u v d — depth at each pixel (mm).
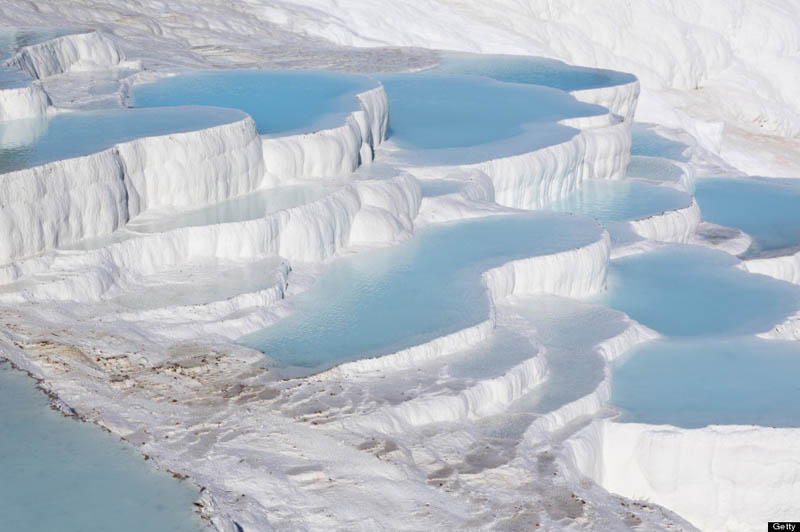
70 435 9406
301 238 15594
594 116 23359
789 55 38812
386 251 16609
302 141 17328
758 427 12570
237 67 25047
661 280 17922
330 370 12344
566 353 14430
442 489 10609
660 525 10977
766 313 16578
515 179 20078
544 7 35500
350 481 10203
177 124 16359
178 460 9773
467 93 25484
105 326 12398
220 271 14461
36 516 8148
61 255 13266
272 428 10836
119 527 8047
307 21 30438
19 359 10969
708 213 23953
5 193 12820
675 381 14109
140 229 14531
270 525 9180
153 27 26625
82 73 21391
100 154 14195
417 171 19234
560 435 12414
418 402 11945
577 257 16609
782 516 12570
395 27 31828
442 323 13961
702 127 32469
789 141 35844
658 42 36500
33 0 25453
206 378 11797
